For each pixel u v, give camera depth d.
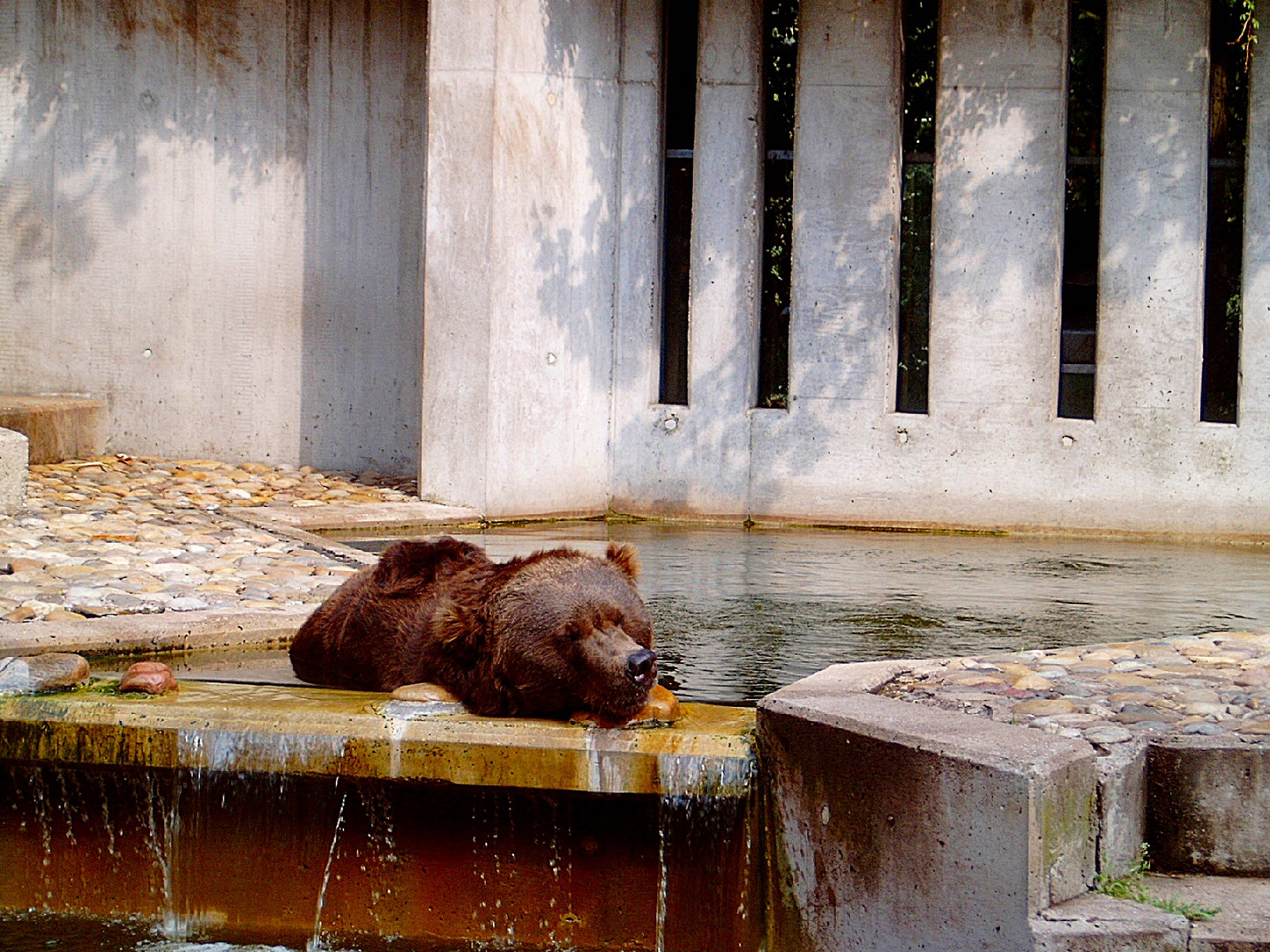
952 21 12.21
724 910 4.59
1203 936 3.72
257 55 13.68
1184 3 11.95
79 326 13.66
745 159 12.62
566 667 4.63
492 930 4.75
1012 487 12.40
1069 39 12.12
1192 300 12.09
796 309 12.62
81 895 5.02
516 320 11.97
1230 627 7.41
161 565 8.26
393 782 4.71
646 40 12.69
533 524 12.18
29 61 13.50
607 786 4.54
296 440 13.84
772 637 7.00
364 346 13.87
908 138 13.00
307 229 13.80
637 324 12.91
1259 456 12.04
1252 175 11.96
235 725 4.77
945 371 12.45
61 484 11.40
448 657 5.00
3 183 13.55
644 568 9.55
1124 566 10.12
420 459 12.07
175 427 13.80
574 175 12.39
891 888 4.12
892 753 4.11
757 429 12.76
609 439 13.00
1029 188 12.22
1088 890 4.02
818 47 12.41
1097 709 4.75
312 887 4.84
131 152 13.62
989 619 7.62
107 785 4.94
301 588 7.78
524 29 11.77
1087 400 12.73
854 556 10.45
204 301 13.77
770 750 4.52
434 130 11.73
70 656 5.41
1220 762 4.23
